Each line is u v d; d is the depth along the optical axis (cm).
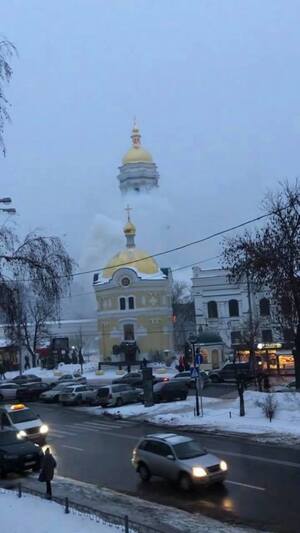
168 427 3459
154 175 15450
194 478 1966
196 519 1662
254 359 5141
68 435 3444
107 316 8931
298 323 3844
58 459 2736
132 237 9512
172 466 2058
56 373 7744
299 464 2273
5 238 2348
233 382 5591
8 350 6144
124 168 15400
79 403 5006
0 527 1470
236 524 1605
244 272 4106
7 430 2795
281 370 5516
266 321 7238
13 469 2395
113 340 8869
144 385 4350
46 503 1708
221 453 2575
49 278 2375
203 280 8381
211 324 8281
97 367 8625
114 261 9206
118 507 1816
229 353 7856
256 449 2622
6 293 2359
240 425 3228
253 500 1828
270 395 3569
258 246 3938
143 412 4116
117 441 3139
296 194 3981
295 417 3278
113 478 2291
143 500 1920
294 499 1808
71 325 11894
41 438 3125
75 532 1383
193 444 2139
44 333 9356
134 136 15588
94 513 1606
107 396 4600
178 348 10025
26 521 1504
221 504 1811
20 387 5712
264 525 1584
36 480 2294
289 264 3791
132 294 8825
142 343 8738
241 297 8175
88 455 2800
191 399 4531
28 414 3212
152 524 1603
